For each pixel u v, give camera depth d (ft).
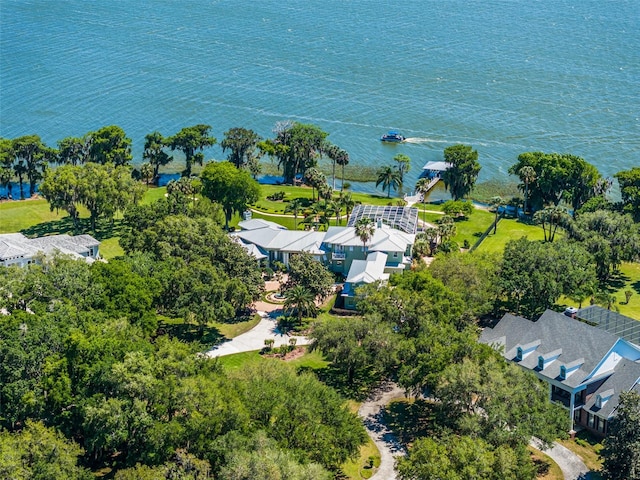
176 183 652.07
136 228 565.94
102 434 313.53
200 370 345.10
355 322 403.95
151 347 357.41
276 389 337.93
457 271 474.49
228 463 287.48
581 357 379.55
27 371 341.82
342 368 418.31
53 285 415.44
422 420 378.73
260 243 580.71
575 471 345.72
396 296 422.82
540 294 472.03
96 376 329.11
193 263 462.19
